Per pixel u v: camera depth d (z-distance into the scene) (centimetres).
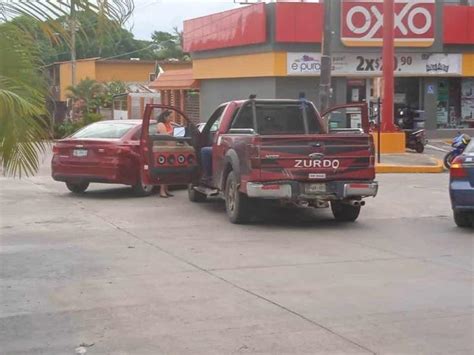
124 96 4422
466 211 1155
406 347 583
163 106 1355
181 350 577
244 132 1210
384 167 2114
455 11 2902
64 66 4872
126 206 1415
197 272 852
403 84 3034
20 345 593
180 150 1359
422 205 1447
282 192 1130
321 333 619
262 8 2766
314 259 927
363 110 1299
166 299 731
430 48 2902
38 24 558
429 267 884
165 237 1084
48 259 931
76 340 605
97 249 995
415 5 2845
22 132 557
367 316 670
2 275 844
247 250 983
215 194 1313
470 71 2969
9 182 1842
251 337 608
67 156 1541
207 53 3341
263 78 2869
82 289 775
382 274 845
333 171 1149
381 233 1130
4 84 557
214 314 677
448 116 3062
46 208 1391
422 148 2581
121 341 601
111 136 1562
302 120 1317
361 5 2780
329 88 2064
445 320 659
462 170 1145
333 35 2789
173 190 1681
